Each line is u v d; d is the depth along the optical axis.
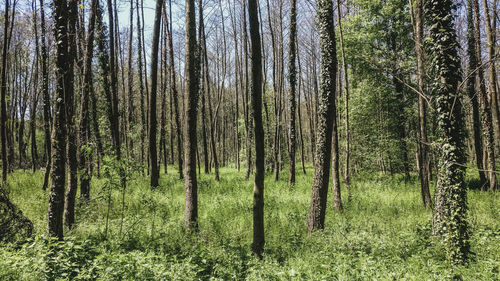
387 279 4.30
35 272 4.28
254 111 5.94
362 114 18.98
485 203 10.60
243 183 16.67
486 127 13.62
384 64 14.77
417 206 10.62
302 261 5.50
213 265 5.33
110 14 15.07
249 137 20.45
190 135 7.77
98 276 4.56
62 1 6.05
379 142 18.28
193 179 7.73
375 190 14.17
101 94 17.64
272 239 7.14
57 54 6.02
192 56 7.86
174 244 6.57
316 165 7.77
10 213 6.54
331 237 6.85
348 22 19.03
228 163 46.31
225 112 46.47
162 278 4.31
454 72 6.38
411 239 6.52
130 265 4.61
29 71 28.16
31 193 11.48
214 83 35.88
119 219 8.10
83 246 5.63
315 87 27.42
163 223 8.08
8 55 21.16
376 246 6.07
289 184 15.74
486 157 16.59
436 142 6.50
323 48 7.81
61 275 4.43
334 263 5.15
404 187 15.24
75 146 7.40
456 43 6.30
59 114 5.97
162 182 16.80
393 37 19.16
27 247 5.09
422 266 5.19
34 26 14.20
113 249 5.75
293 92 16.17
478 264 5.25
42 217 8.29
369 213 9.54
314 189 7.71
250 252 6.03
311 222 7.68
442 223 6.25
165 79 21.84
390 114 19.06
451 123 6.25
